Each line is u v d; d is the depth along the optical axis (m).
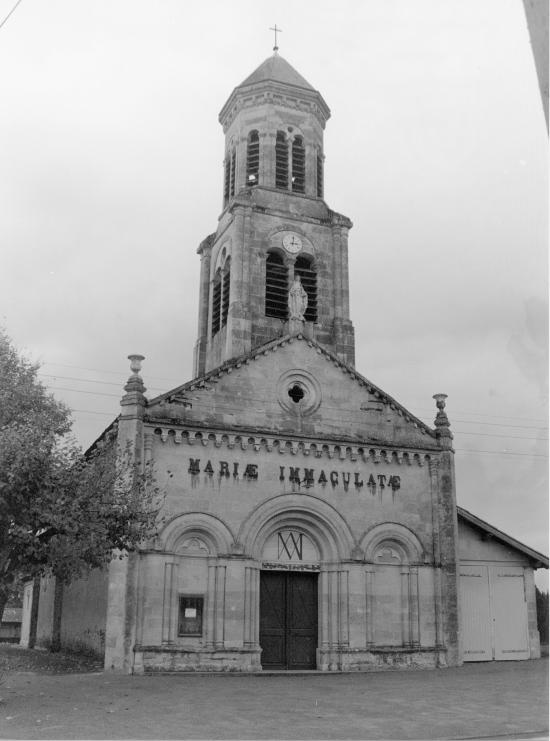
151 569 30.69
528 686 25.48
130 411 31.83
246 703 21.25
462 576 37.81
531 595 38.75
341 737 15.62
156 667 29.81
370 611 33.72
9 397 25.56
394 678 29.19
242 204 44.25
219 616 31.30
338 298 44.94
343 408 36.06
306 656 33.44
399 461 36.09
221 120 52.59
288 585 34.00
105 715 18.56
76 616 38.47
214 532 32.09
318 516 34.03
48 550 20.73
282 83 49.00
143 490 25.20
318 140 49.56
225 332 43.75
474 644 37.06
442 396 38.00
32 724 17.03
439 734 16.06
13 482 19.97
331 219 46.38
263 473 33.62
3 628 60.84
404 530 35.34
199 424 32.88
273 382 35.16
